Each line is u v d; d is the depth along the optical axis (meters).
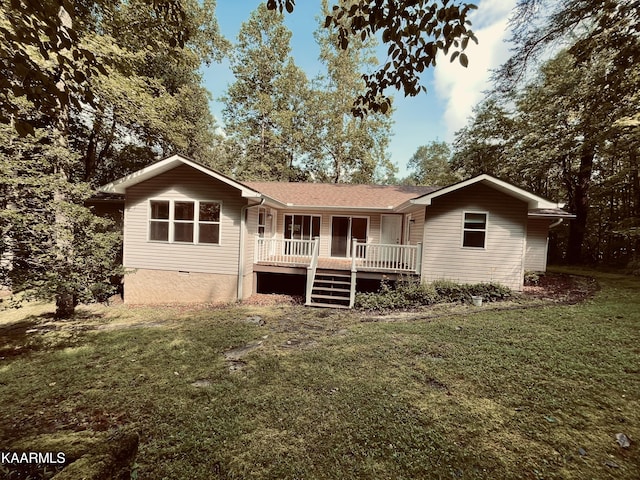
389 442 3.09
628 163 14.69
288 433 3.25
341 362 5.00
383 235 13.78
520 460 2.84
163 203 10.39
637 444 2.99
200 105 19.78
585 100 8.33
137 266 10.48
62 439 2.08
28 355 5.64
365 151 23.59
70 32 2.42
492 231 9.93
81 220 7.23
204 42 17.22
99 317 8.51
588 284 11.14
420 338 5.96
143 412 3.68
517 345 5.34
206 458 2.89
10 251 5.96
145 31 8.83
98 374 4.75
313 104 23.92
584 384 4.02
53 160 7.09
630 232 12.25
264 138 23.94
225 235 10.20
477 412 3.54
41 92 2.42
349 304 9.41
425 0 2.55
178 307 9.59
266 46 23.34
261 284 12.02
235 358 5.38
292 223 14.20
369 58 22.75
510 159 19.02
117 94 8.17
